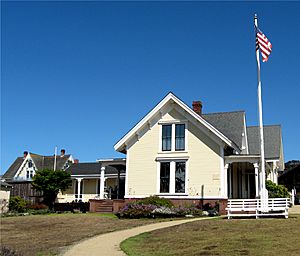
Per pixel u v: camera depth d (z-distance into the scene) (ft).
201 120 98.84
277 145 135.44
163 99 102.89
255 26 81.87
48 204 145.69
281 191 113.50
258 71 80.18
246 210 74.84
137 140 105.60
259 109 79.10
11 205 138.72
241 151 109.50
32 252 50.70
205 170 97.60
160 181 101.35
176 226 66.90
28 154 201.36
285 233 54.34
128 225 74.23
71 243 56.85
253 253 43.55
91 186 167.94
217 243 50.08
